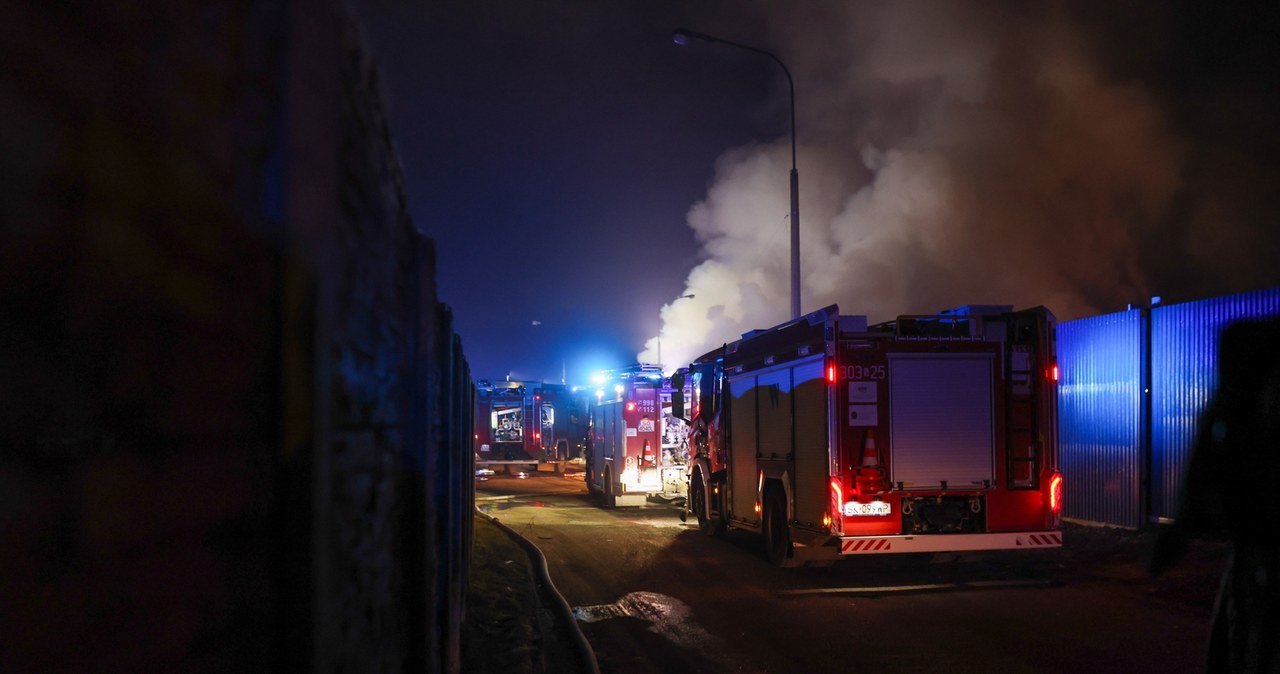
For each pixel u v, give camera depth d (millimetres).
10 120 701
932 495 9133
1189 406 11422
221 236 1123
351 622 1788
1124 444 12492
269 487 1254
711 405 13867
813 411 9492
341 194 1701
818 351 9375
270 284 1260
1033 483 9281
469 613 7629
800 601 8383
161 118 965
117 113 874
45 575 746
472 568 9953
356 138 1921
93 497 819
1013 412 9320
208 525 1072
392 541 2611
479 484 27719
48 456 753
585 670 5816
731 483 12602
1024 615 7551
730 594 8852
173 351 988
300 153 1342
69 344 788
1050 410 9273
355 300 1896
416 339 3162
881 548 8922
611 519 16812
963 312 9453
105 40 852
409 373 3125
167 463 970
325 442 1417
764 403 11148
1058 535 9156
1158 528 2516
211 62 1093
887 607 8031
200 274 1058
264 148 1267
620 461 18422
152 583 938
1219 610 2355
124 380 884
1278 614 2082
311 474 1302
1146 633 6840
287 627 1272
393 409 2641
